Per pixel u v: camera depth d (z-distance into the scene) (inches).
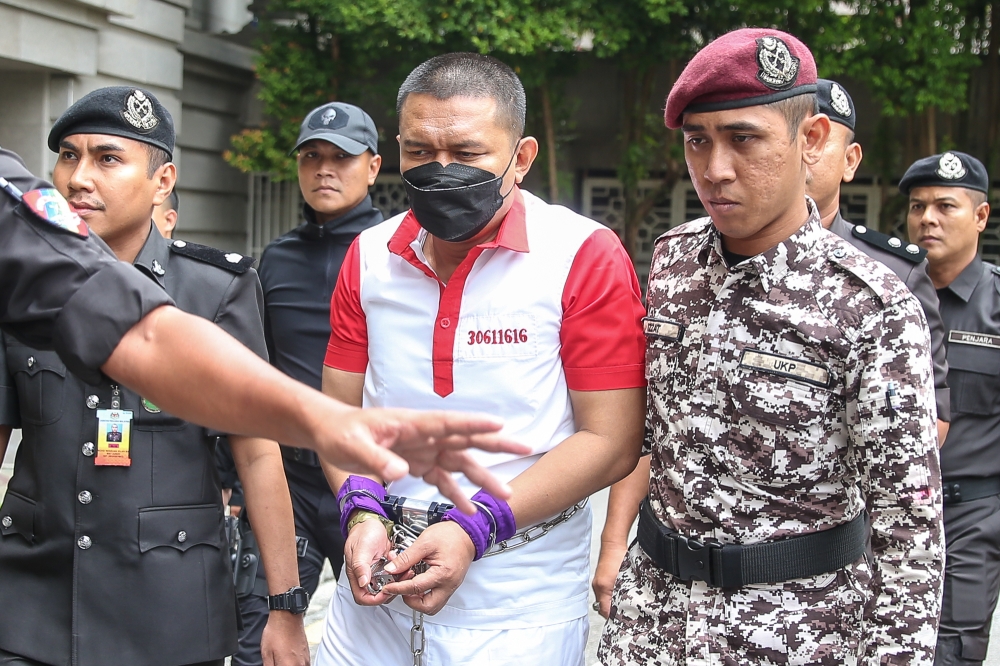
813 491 77.2
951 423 131.3
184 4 355.6
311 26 372.8
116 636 88.0
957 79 341.7
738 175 75.4
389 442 41.4
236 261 98.4
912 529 73.8
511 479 83.5
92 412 89.7
